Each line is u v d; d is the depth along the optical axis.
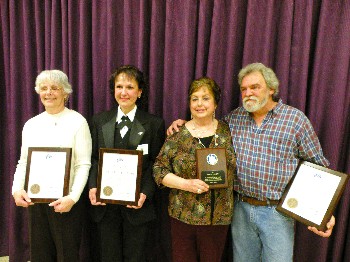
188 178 1.60
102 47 2.09
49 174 1.65
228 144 1.65
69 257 1.78
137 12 2.04
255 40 1.95
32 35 2.18
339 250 2.09
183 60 2.01
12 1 2.13
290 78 1.98
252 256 1.77
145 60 2.10
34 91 2.22
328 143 1.97
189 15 1.95
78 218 1.79
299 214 1.50
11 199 2.31
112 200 1.63
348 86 1.96
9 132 2.30
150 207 1.76
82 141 1.72
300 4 1.89
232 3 1.92
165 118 2.10
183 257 1.64
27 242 2.38
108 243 1.78
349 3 1.84
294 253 2.11
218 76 2.04
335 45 1.91
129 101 1.70
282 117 1.58
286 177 1.58
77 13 2.09
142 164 1.71
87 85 2.15
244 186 1.65
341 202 2.03
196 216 1.56
